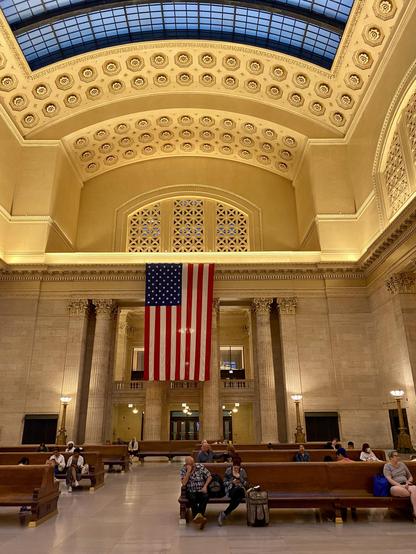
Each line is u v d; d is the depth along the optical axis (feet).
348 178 75.25
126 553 16.75
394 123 59.93
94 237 83.35
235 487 22.12
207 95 79.00
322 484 23.86
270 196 86.79
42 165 75.61
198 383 74.64
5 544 18.06
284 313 70.08
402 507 22.22
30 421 64.75
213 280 70.90
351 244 72.18
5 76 68.23
